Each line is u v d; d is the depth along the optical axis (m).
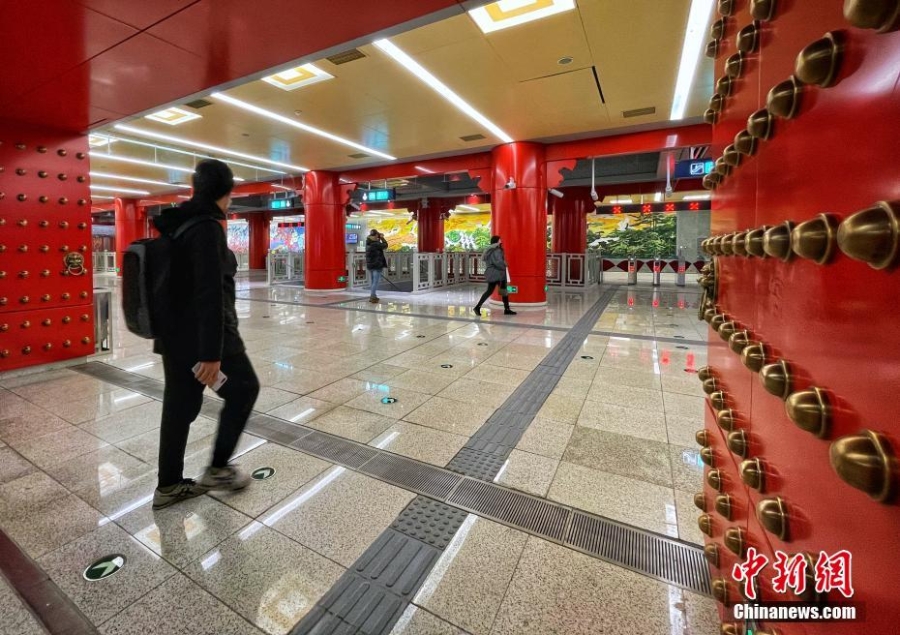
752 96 1.04
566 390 3.99
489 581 1.74
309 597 1.67
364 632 1.52
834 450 0.50
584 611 1.60
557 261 14.55
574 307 9.53
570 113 7.12
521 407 3.58
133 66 3.51
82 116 4.43
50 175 4.67
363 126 7.78
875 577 0.50
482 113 7.11
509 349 5.59
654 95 6.35
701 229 21.50
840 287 0.58
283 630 1.52
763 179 0.94
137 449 2.86
